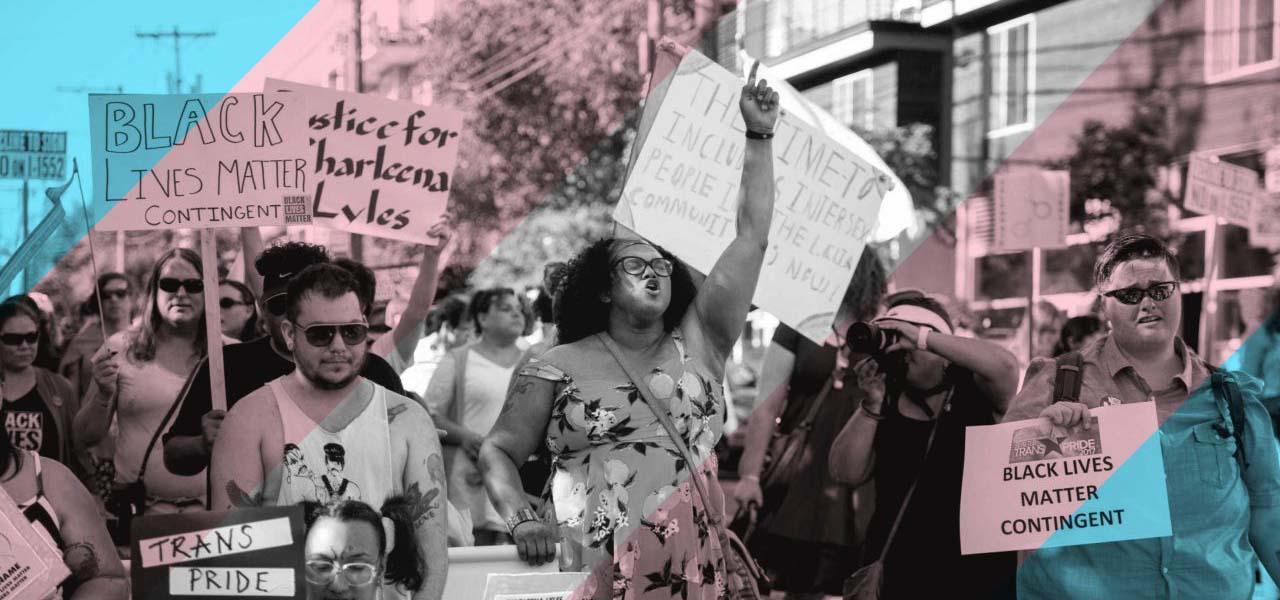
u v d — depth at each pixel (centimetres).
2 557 346
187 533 349
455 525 439
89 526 359
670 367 352
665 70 418
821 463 497
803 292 431
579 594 344
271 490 351
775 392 510
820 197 432
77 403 454
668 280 350
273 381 357
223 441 352
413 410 362
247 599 349
